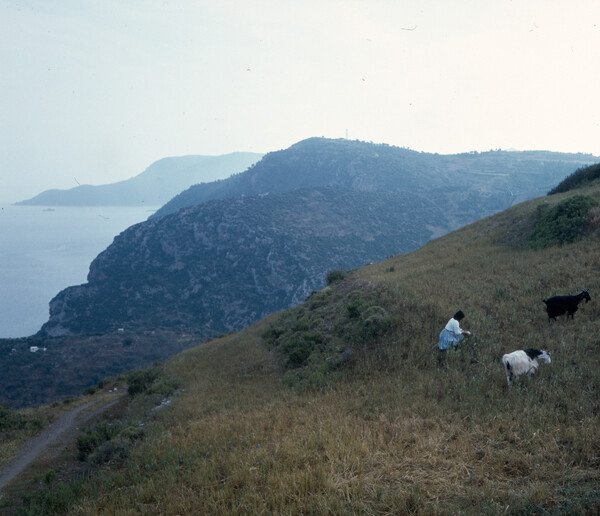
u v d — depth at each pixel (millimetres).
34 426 16688
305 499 5648
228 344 25734
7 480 11039
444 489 5617
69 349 139625
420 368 11305
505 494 5270
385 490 5676
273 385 14188
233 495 6207
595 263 15086
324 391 11688
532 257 18641
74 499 7680
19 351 134250
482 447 6602
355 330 14844
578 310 11617
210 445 8844
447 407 8547
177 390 17609
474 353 11016
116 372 130750
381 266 28656
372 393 10383
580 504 4730
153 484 7262
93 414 17891
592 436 6258
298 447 7480
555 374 8797
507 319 12336
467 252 24172
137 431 11375
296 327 19891
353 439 7379
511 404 7992
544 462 5879
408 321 13984
